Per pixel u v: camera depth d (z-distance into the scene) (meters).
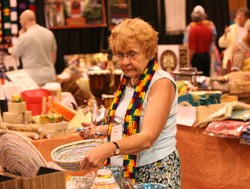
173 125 2.15
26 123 3.28
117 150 1.85
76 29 8.54
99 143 2.27
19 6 7.60
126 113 2.10
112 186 1.79
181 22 9.57
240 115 3.23
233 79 4.12
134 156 2.12
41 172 1.70
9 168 2.03
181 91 3.94
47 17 8.11
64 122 3.18
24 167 1.96
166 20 9.48
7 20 7.28
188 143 3.51
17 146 1.95
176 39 9.62
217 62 7.77
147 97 2.07
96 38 8.77
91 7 8.46
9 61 6.57
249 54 5.21
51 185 1.61
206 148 3.38
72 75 4.61
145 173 2.12
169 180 2.12
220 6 9.84
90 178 2.07
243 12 6.77
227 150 3.26
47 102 3.70
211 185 3.38
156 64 2.12
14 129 3.16
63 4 8.22
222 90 4.08
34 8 7.86
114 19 8.68
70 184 2.09
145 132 1.92
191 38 7.62
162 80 2.06
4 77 6.38
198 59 7.61
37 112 3.72
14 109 3.26
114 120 2.18
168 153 2.13
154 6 9.40
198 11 7.66
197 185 3.48
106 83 3.64
